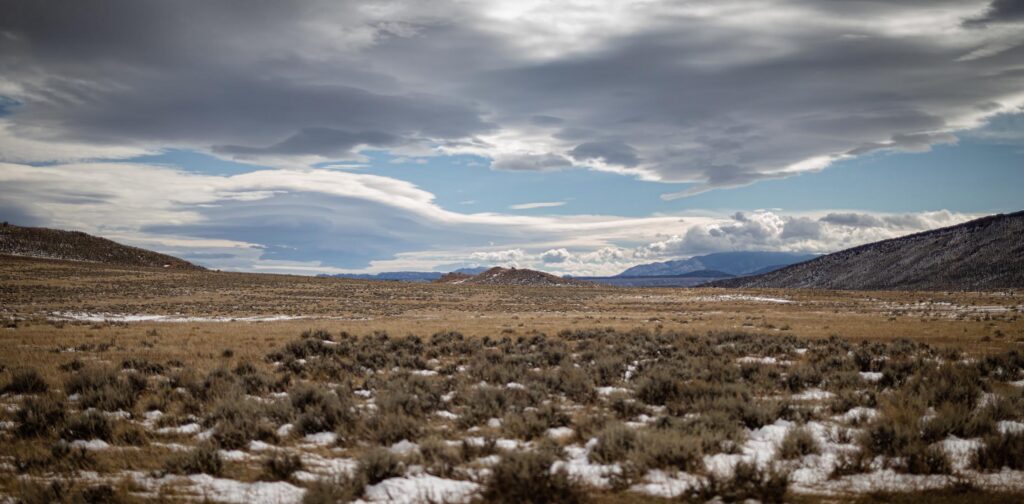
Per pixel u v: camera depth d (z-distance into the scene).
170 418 10.91
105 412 11.03
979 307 59.59
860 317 48.38
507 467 6.94
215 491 7.20
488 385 13.88
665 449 7.90
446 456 8.18
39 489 6.89
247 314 53.16
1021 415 10.17
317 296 83.00
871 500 6.61
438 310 63.97
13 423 10.38
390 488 7.22
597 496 6.89
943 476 7.38
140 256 147.00
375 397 13.00
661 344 25.00
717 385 12.99
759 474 7.09
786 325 37.34
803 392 13.73
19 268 95.38
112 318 46.19
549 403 11.65
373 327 37.62
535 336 27.39
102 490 6.88
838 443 9.03
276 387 14.59
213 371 15.52
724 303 75.56
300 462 8.13
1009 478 7.27
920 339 27.66
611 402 11.88
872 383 14.12
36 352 21.44
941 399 11.66
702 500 6.70
